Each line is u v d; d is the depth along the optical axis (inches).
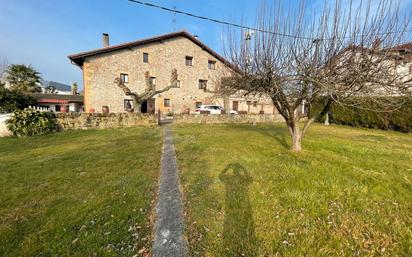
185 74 976.9
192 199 125.3
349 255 82.4
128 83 868.6
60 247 87.1
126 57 860.0
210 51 1018.1
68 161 207.6
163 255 82.0
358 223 102.0
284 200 122.1
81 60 808.9
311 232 95.4
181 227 99.1
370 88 174.9
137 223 102.6
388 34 167.3
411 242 88.7
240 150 246.4
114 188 142.1
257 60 202.1
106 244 88.4
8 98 784.3
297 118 241.6
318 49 183.8
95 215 109.3
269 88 203.3
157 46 916.6
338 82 175.0
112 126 481.7
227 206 116.0
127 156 225.1
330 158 213.5
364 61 166.6
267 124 629.0
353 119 582.9
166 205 119.0
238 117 658.2
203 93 1016.2
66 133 398.9
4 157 226.8
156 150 253.8
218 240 90.2
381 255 82.9
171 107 952.9
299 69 185.8
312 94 197.5
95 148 267.3
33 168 186.4
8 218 108.9
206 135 370.3
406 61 172.2
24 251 85.4
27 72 1169.4
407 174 171.0
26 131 365.1
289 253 82.7
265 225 100.0
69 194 134.1
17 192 137.7
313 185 142.4
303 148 265.0
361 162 202.2
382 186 144.6
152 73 910.4
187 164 193.0
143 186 145.0
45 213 112.7
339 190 133.8
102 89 823.7
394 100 189.9
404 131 477.1
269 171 170.4
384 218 105.7
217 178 155.4
